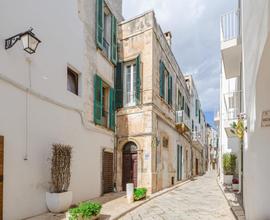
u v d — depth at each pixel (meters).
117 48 14.44
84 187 9.98
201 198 11.62
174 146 18.47
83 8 10.73
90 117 10.83
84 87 10.45
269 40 3.73
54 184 7.68
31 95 7.37
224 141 19.56
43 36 8.04
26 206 6.92
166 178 15.84
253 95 5.73
